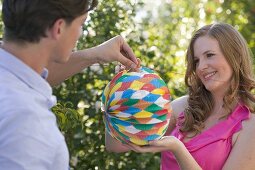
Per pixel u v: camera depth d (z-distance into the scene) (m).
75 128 3.70
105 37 3.93
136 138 2.18
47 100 1.65
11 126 1.50
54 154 1.57
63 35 1.66
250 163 2.71
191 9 7.15
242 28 6.47
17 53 1.63
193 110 2.92
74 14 1.65
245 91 2.85
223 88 2.88
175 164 2.84
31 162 1.50
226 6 6.78
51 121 1.62
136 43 4.09
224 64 2.80
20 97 1.54
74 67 2.40
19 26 1.60
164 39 5.23
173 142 2.42
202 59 2.84
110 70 3.88
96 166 3.84
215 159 2.74
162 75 4.14
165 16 7.14
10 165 1.48
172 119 3.04
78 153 3.82
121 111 2.16
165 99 2.19
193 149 2.78
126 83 2.17
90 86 3.88
